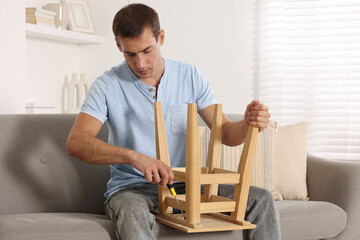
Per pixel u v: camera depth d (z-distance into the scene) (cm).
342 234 217
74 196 211
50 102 331
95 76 353
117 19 169
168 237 163
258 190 171
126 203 159
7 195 200
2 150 203
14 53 258
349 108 320
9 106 255
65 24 322
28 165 205
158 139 162
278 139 243
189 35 335
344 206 219
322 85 322
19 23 261
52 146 211
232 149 238
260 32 325
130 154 156
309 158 249
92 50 354
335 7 318
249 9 327
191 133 150
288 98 324
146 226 154
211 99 195
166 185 164
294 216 199
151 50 171
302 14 321
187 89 193
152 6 341
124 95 186
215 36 331
